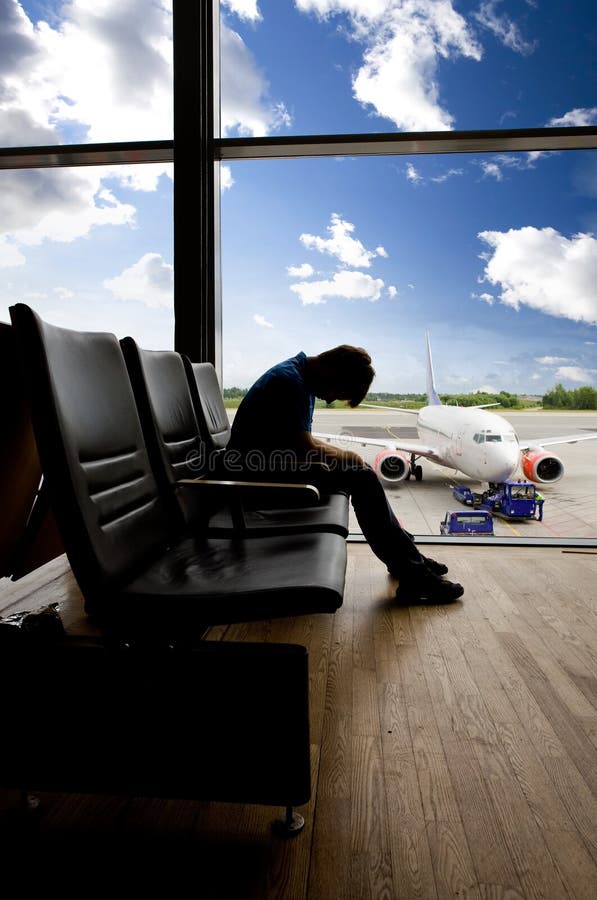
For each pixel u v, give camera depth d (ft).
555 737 4.13
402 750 3.96
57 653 3.14
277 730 3.04
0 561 5.11
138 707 3.11
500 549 9.12
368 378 6.25
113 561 3.49
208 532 4.98
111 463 3.76
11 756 3.24
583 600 6.97
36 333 3.12
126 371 4.32
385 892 2.75
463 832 3.17
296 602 3.38
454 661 5.36
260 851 3.04
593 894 2.75
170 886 2.81
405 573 6.79
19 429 4.77
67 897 2.75
